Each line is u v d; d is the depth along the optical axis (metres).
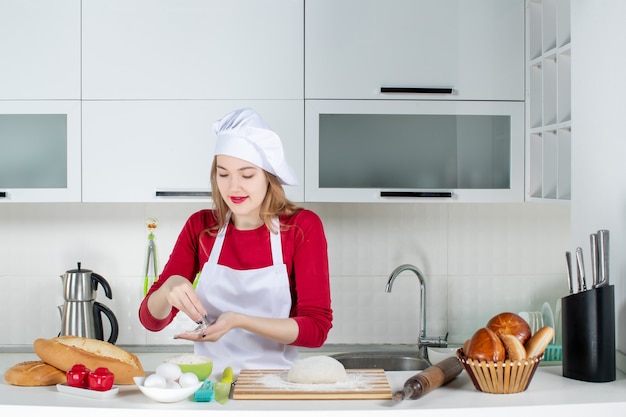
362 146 2.63
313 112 2.60
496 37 2.64
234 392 1.38
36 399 1.36
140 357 2.78
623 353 1.70
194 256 2.00
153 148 2.59
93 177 2.59
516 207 3.04
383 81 2.62
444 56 2.63
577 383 1.54
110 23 2.58
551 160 2.52
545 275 3.04
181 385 1.37
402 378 1.55
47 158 2.60
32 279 2.97
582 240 1.95
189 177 2.60
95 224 2.96
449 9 2.63
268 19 2.59
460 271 3.03
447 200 2.63
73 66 2.58
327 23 2.60
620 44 1.72
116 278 2.96
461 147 2.66
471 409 1.33
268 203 1.87
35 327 2.97
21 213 2.96
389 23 2.62
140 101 2.59
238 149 1.73
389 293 3.01
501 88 2.65
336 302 3.00
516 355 1.42
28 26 2.57
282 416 1.29
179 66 2.59
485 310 3.04
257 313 1.89
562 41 2.39
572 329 1.58
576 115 1.98
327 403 1.35
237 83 2.59
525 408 1.35
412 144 2.65
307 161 2.61
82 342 1.52
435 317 3.02
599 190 1.84
